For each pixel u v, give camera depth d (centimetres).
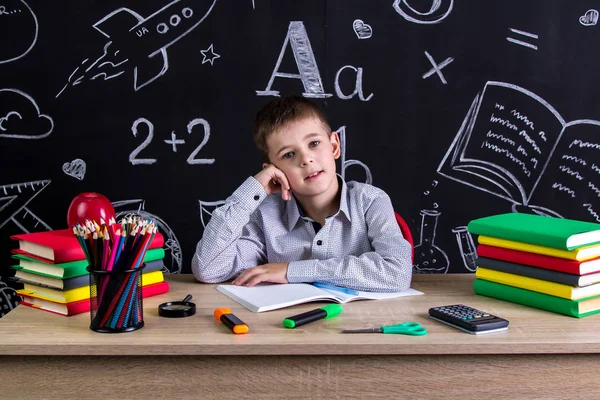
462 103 188
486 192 190
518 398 101
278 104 147
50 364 101
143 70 186
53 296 119
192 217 190
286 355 101
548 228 122
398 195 190
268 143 147
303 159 143
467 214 190
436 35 186
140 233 106
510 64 187
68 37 184
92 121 186
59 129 186
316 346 98
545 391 101
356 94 187
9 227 187
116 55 185
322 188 145
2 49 184
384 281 131
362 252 149
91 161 187
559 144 189
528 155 189
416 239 191
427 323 110
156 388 101
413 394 101
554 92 187
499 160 189
